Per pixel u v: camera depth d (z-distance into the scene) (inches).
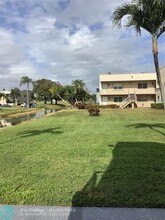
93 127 722.8
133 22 418.9
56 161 329.4
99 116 1178.6
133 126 719.1
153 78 2253.9
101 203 197.3
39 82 4448.8
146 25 418.0
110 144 440.5
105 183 241.8
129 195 210.8
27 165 313.7
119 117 1111.0
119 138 504.1
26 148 420.5
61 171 284.2
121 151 379.6
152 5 400.8
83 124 820.6
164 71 1675.7
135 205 194.1
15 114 1900.8
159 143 443.5
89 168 293.7
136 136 526.3
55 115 1350.9
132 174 267.4
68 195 213.9
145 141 464.4
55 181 250.8
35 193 219.3
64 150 397.1
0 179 260.5
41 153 380.2
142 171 277.7
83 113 1425.9
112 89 2347.4
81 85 3513.8
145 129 641.6
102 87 2363.4
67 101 4042.8
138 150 384.2
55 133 601.6
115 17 422.9
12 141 497.0
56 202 201.8
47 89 4244.6
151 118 1044.5
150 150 383.9
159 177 257.1
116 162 317.1
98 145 433.1
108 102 2365.9
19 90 5246.1
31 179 258.7
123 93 2326.5
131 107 2156.7
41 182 248.8
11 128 776.3
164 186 231.3
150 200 199.9
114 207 191.9
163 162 315.3
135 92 2306.8
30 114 1870.1
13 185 241.4
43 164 316.2
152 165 301.3
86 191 221.8
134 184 237.5
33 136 559.5
